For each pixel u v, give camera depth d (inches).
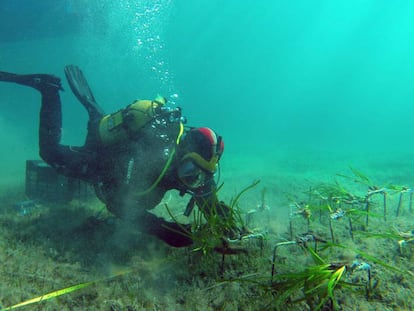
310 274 70.4
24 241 117.2
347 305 76.0
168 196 201.8
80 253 108.6
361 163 428.5
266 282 85.7
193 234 98.0
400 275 88.4
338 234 124.2
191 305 78.4
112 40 843.4
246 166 398.6
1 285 83.4
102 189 125.0
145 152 110.0
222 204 114.7
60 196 180.1
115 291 83.8
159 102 116.8
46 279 89.0
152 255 108.7
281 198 195.5
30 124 1145.4
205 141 100.7
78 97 165.8
